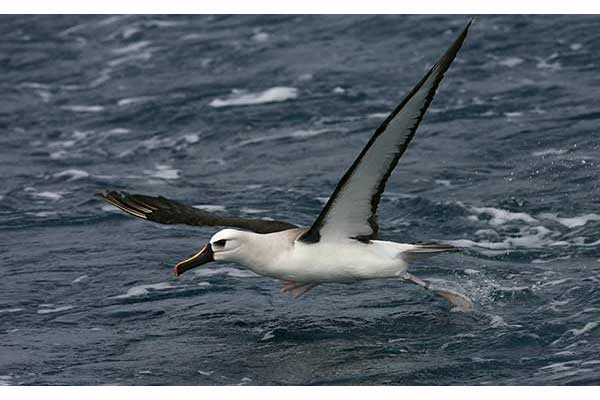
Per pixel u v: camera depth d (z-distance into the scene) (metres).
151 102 25.23
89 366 13.35
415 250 13.36
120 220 18.72
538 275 15.33
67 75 27.84
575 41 26.09
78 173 21.28
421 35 27.62
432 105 23.23
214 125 23.59
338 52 27.31
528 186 18.80
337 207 12.83
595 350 13.02
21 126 24.59
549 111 22.36
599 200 17.95
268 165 21.03
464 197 18.47
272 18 30.11
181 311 14.88
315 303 14.95
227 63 27.41
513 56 25.67
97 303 15.30
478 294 14.84
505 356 13.09
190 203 19.17
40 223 18.70
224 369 13.11
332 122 23.12
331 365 13.09
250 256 13.18
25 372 13.24
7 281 16.16
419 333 13.84
